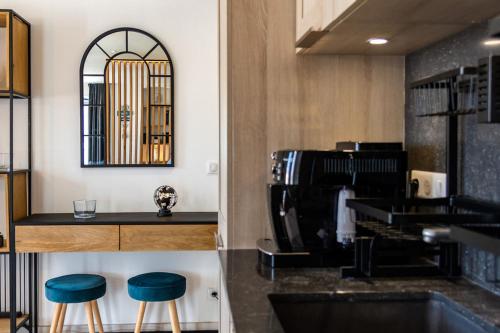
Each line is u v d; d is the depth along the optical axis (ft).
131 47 11.54
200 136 11.78
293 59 5.93
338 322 4.17
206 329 11.82
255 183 5.94
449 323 3.98
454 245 4.64
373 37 4.99
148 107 11.63
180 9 11.62
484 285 4.26
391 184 5.02
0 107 11.37
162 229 10.39
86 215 10.82
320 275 4.75
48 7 11.39
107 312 11.70
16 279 11.42
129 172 11.70
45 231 10.26
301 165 4.94
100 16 11.48
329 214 5.15
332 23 4.46
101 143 11.58
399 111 6.00
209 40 11.70
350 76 5.97
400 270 4.65
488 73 3.00
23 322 10.82
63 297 9.89
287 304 4.15
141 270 11.71
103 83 11.51
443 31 4.66
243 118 5.91
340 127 5.98
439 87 4.22
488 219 3.41
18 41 10.60
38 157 11.50
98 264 11.66
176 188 11.74
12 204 10.25
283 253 5.05
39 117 11.47
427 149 5.28
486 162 4.14
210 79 11.73
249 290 4.24
